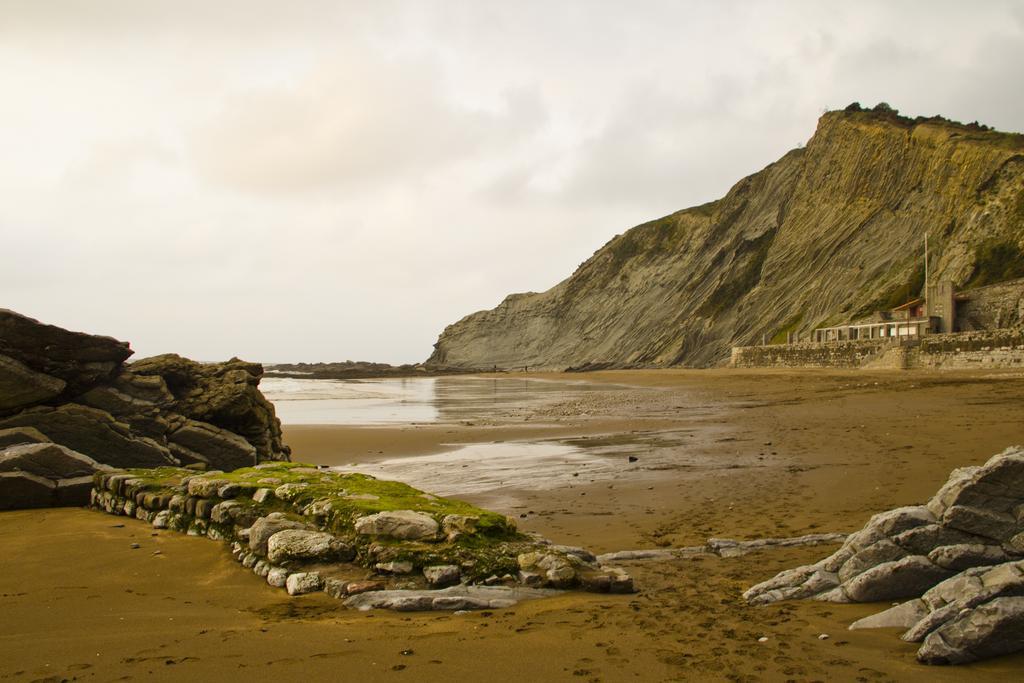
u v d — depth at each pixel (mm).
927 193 77875
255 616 6633
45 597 7199
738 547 9320
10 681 4883
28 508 12266
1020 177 67750
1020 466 6504
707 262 120250
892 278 72312
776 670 5113
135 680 4918
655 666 5238
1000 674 4852
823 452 17625
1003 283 52219
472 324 186375
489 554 7789
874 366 53562
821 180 95438
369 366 197500
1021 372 38688
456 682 4938
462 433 27859
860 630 5965
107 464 15430
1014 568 5730
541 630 6117
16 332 15438
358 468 19328
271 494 9570
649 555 9188
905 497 11820
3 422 14711
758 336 84875
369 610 6824
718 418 29328
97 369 16984
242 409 19359
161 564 8461
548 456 20531
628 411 36094
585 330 146500
